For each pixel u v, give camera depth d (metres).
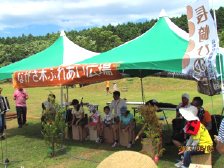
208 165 4.12
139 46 6.16
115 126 6.65
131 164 1.08
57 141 5.79
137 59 5.25
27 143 7.02
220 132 2.59
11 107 14.56
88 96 20.11
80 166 5.20
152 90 23.03
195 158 4.32
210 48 4.18
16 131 8.52
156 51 5.48
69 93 23.06
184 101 6.23
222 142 2.56
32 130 8.62
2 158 5.73
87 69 5.68
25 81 6.65
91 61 6.08
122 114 6.54
